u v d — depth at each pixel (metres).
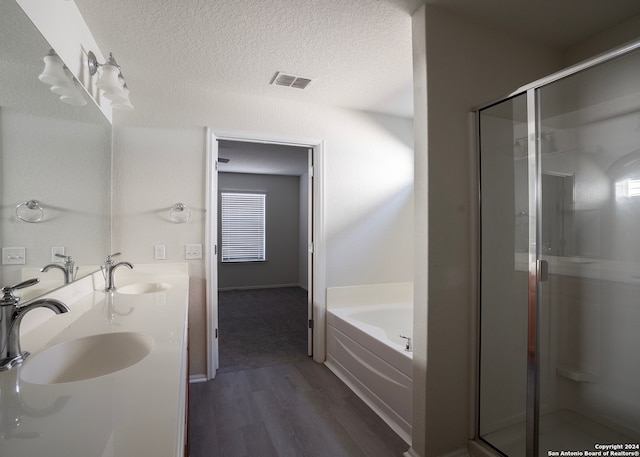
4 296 0.93
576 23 1.84
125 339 1.16
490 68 1.84
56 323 1.29
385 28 1.85
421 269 1.69
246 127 2.74
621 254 1.62
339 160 3.06
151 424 0.62
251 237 6.61
